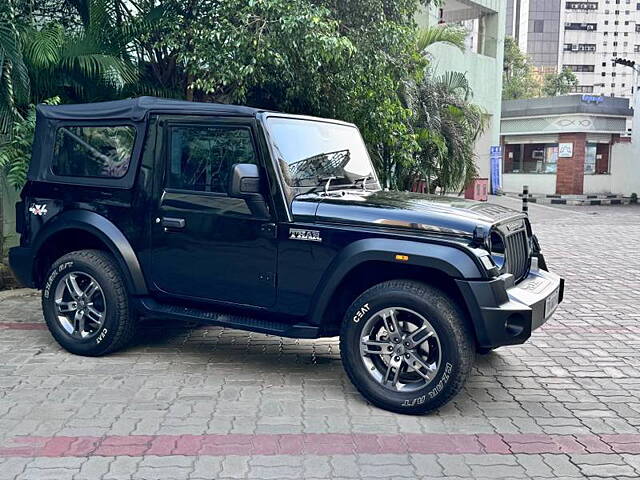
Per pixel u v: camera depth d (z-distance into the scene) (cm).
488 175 2702
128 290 559
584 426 459
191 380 529
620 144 2869
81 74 836
